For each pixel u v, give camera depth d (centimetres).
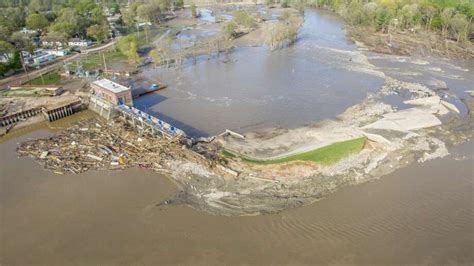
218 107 9519
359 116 8631
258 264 4612
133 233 5241
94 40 16300
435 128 7906
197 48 15150
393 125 7875
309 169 6475
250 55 14162
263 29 18288
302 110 9175
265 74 11956
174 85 11200
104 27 16212
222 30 16600
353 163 6619
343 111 9012
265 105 9556
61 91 10619
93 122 8888
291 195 5875
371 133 7519
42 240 5209
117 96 8856
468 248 4766
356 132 7606
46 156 7331
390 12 16475
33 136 8400
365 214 5419
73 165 6975
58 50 14238
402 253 4712
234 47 15338
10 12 18212
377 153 6919
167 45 14462
